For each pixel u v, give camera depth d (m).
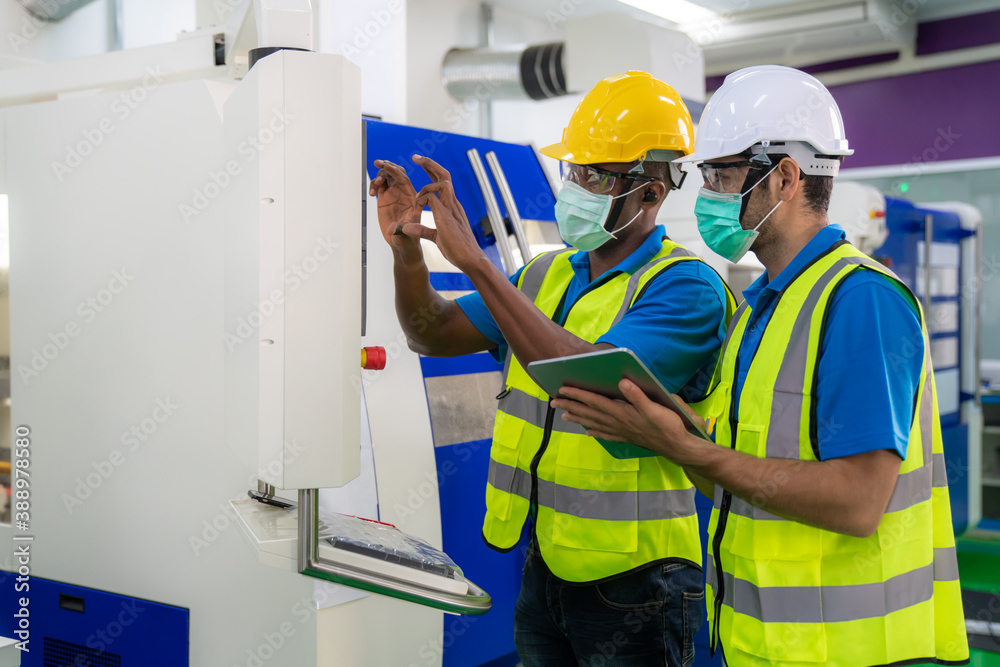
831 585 1.12
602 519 1.50
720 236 1.30
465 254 1.29
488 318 1.71
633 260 1.54
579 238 1.55
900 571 1.13
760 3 5.89
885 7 5.73
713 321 1.45
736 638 1.18
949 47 6.41
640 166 1.48
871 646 1.12
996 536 4.84
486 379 2.34
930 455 1.18
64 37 2.99
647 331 1.38
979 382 4.79
